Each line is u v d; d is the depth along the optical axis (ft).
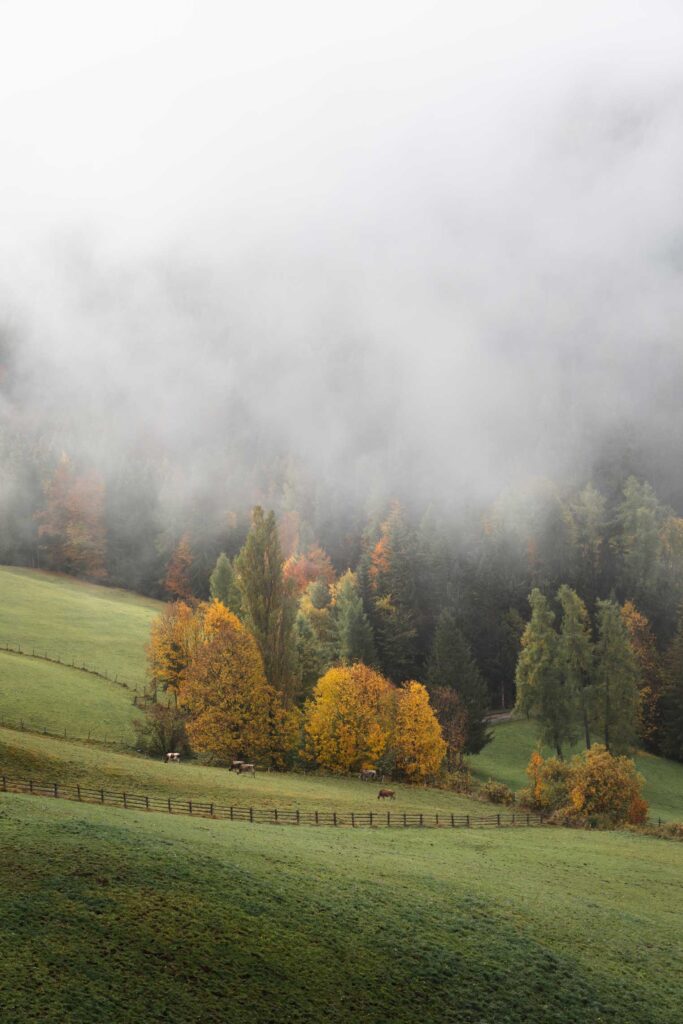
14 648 355.15
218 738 262.88
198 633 307.99
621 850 201.16
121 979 95.35
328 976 106.42
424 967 113.50
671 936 142.41
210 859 132.67
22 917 102.37
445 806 244.63
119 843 131.23
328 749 278.87
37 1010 86.48
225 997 97.04
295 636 307.78
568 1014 109.50
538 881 161.79
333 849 160.35
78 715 274.57
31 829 130.62
